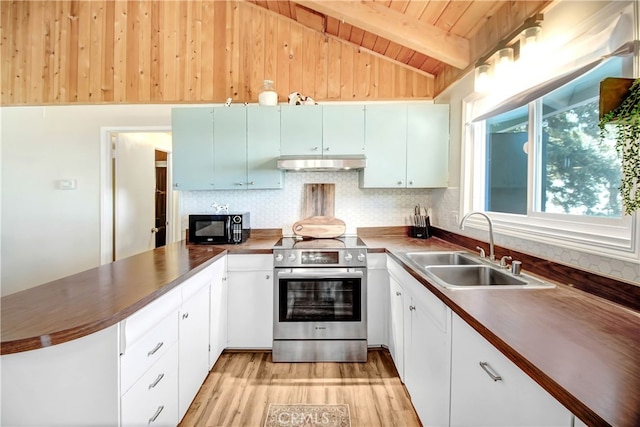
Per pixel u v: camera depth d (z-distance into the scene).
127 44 3.06
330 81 3.00
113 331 1.08
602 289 1.25
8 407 1.05
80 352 1.07
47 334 0.93
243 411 1.82
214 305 2.17
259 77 3.02
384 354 2.46
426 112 2.71
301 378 2.15
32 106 3.11
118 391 1.09
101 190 3.12
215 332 2.20
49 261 3.17
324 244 2.56
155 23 3.05
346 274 2.36
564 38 1.46
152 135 4.05
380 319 2.47
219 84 3.02
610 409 0.59
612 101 0.99
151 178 4.03
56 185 3.14
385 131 2.70
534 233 1.67
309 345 2.37
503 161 2.13
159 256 2.12
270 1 2.84
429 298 1.52
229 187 2.70
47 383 1.06
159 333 1.40
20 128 3.13
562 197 1.60
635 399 0.62
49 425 1.07
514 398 0.87
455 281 1.86
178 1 3.04
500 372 0.93
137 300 1.20
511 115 2.05
